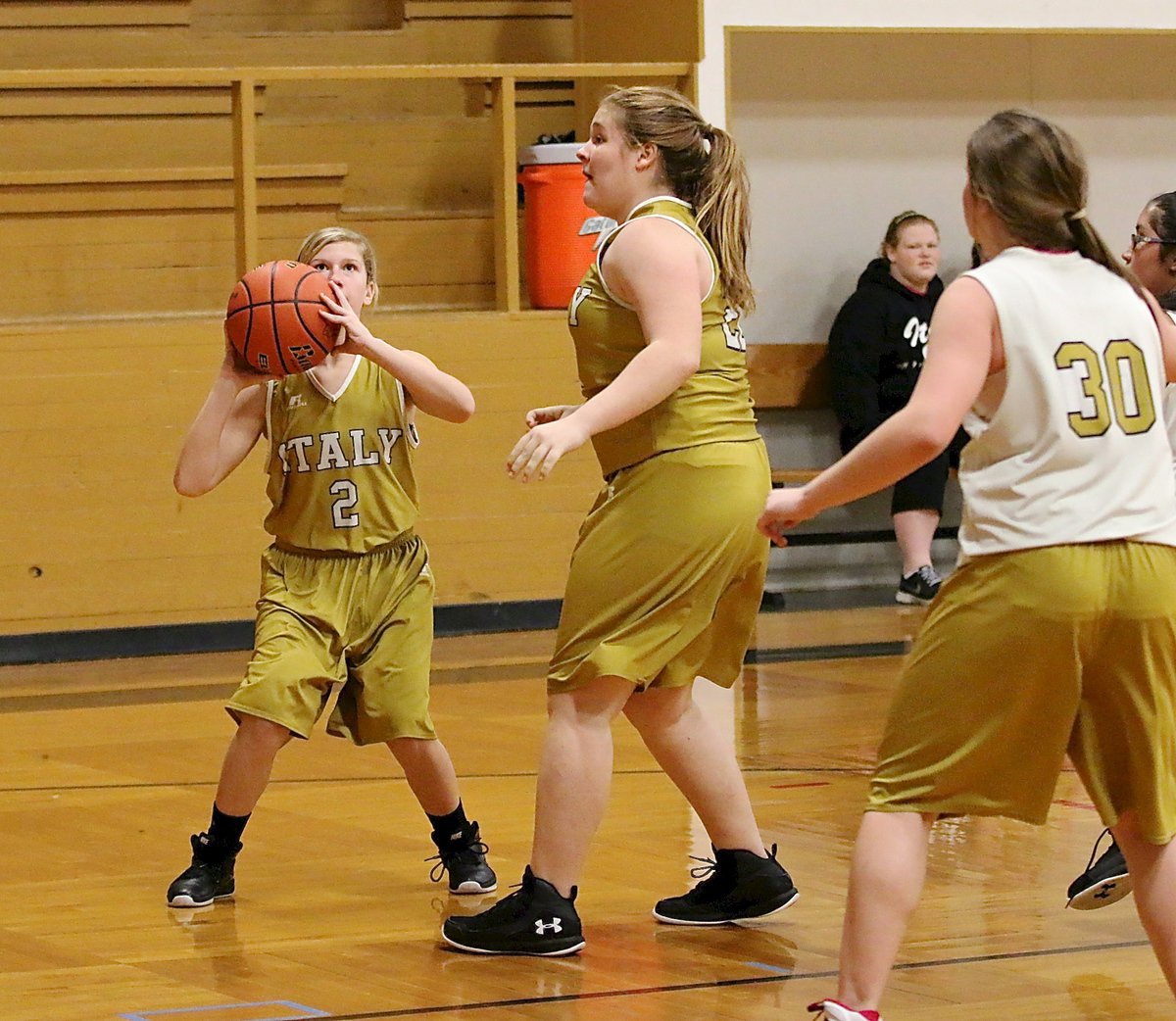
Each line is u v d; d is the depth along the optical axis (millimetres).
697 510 6254
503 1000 5758
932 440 4773
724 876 6746
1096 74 18172
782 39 17125
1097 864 6496
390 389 7328
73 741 10586
